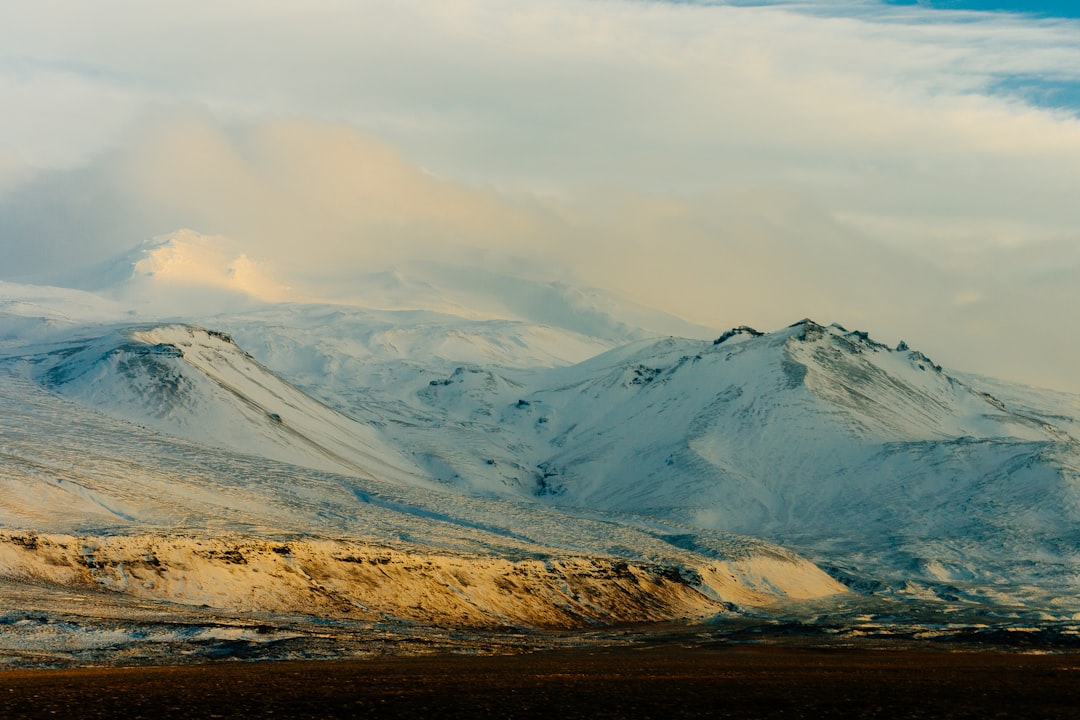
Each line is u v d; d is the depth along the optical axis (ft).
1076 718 201.67
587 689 241.55
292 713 194.80
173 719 184.24
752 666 329.93
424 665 311.68
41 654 299.17
